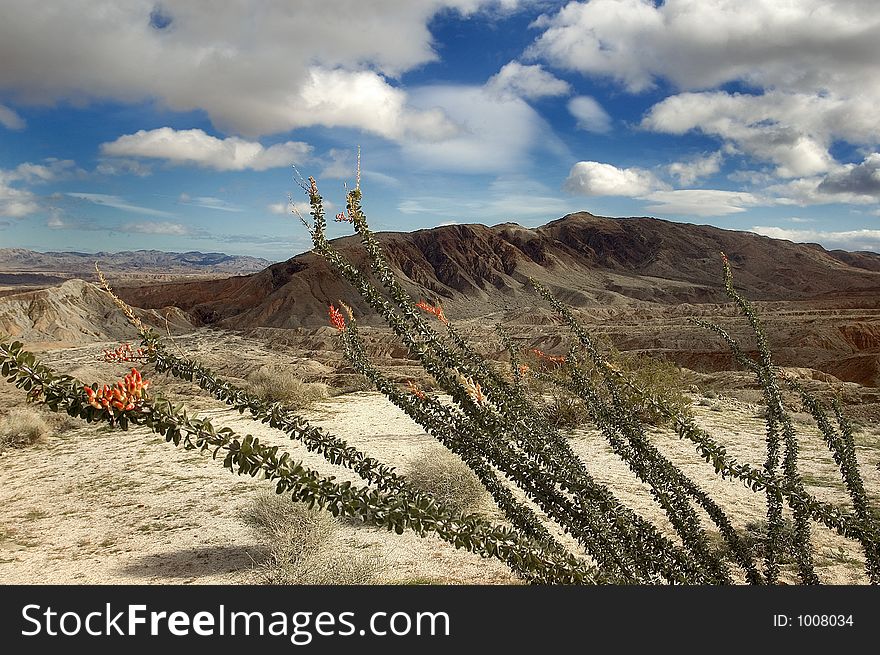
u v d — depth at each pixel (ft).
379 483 7.49
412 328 9.25
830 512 9.98
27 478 52.42
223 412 76.54
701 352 195.93
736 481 40.04
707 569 10.30
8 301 356.59
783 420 12.05
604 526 9.18
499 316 485.56
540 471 9.18
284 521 28.78
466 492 34.24
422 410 9.48
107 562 31.89
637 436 10.95
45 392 5.68
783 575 24.23
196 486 46.14
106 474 51.78
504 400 9.48
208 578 28.07
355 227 9.02
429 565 28.02
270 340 363.35
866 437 54.65
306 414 76.69
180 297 585.22
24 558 33.19
